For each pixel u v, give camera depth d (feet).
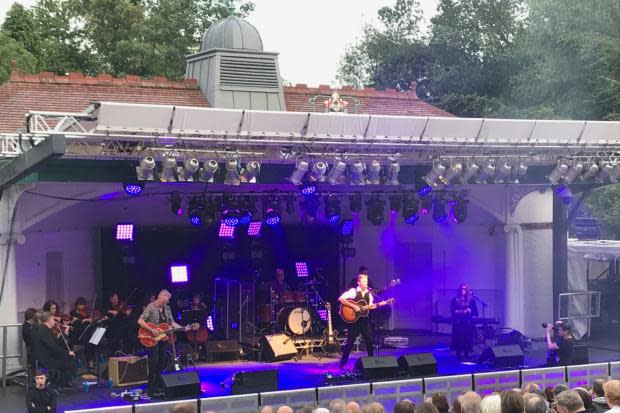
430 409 27.35
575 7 114.32
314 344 68.69
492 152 62.23
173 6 139.23
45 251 67.10
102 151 50.88
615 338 80.48
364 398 44.06
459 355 67.46
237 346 66.90
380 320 75.66
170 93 71.20
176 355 63.26
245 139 53.01
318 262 80.43
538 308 77.97
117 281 72.54
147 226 74.33
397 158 58.65
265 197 67.21
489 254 79.10
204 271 76.23
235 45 72.18
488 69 146.00
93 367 61.16
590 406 35.12
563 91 118.62
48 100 65.92
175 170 52.60
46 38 135.03
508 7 150.41
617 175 66.03
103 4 131.95
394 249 83.20
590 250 83.25
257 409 41.68
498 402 30.22
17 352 57.67
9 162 48.93
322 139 55.36
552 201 78.79
